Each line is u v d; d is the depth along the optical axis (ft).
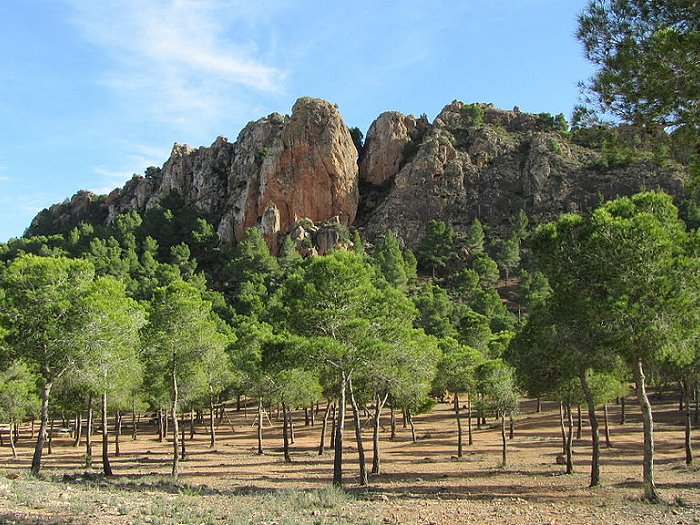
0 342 87.51
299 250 464.24
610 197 476.54
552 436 167.94
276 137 540.52
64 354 88.79
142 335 101.30
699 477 86.94
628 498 67.10
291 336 82.53
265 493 75.15
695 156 43.86
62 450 174.29
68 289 91.09
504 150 558.97
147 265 429.38
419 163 543.39
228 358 159.33
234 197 536.83
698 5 39.99
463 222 510.99
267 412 245.86
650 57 40.24
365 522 50.14
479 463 120.26
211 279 442.91
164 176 618.03
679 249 66.23
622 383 136.87
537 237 76.64
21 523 41.09
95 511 49.80
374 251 461.37
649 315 62.49
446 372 132.87
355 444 173.68
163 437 209.46
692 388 131.23
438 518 54.44
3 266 407.44
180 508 54.80
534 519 53.83
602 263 66.54
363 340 82.53
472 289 396.57
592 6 43.42
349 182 535.19
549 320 81.41
